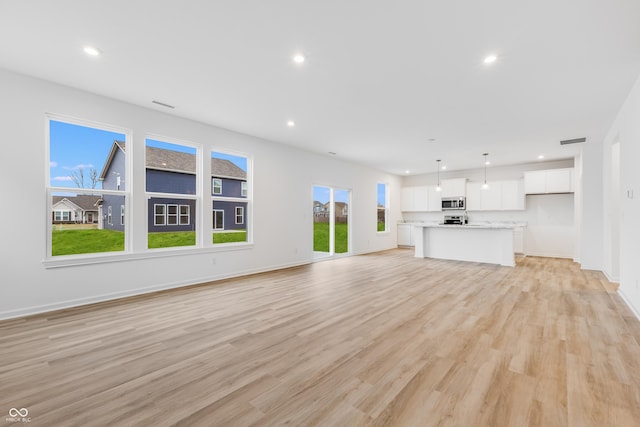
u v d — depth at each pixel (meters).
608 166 4.86
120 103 3.71
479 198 8.23
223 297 3.76
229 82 3.17
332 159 7.06
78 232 3.60
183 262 4.34
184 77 3.07
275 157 5.69
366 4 1.97
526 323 2.84
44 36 2.37
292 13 2.07
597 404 1.61
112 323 2.85
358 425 1.46
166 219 4.71
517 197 7.62
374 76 3.00
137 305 3.42
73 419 1.51
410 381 1.85
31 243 3.10
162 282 4.11
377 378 1.89
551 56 2.59
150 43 2.46
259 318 3.00
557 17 2.07
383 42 2.41
